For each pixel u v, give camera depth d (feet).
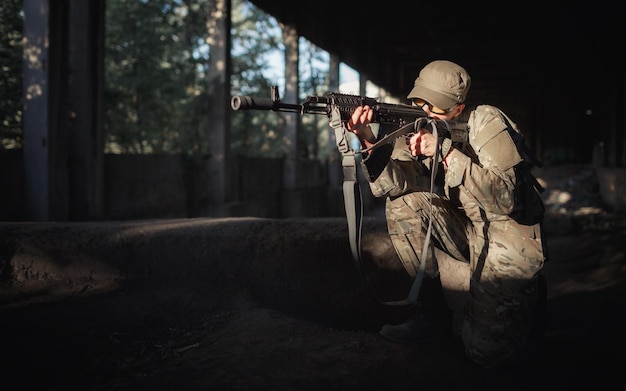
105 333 8.24
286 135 40.24
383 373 7.23
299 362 7.39
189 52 38.40
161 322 8.89
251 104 6.72
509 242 7.55
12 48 20.45
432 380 7.14
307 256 11.62
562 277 19.04
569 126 88.07
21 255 10.71
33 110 17.61
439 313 8.80
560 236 30.63
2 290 10.05
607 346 9.59
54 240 10.93
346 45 49.37
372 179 8.27
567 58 59.21
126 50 34.24
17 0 20.54
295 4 38.75
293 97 39.60
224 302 10.16
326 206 49.16
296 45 39.22
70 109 19.79
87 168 19.76
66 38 18.75
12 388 6.42
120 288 10.52
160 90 35.40
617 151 55.06
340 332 8.76
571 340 9.89
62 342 7.80
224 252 11.52
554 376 7.70
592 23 43.42
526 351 8.39
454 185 7.46
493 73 67.21
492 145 7.42
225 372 6.98
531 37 53.01
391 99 63.52
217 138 29.32
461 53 62.28
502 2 44.27
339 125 7.27
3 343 7.59
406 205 8.65
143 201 24.41
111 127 32.24
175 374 6.89
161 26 36.24
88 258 11.02
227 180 29.84
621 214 42.11
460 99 7.95
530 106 89.25
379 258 11.78
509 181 7.27
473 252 8.11
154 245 11.35
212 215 29.17
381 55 57.67
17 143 20.93
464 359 7.96
